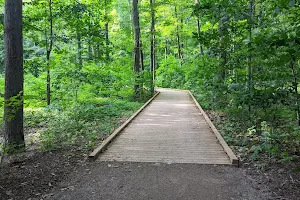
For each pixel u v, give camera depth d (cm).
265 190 407
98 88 1406
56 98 1280
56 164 528
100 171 495
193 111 1259
